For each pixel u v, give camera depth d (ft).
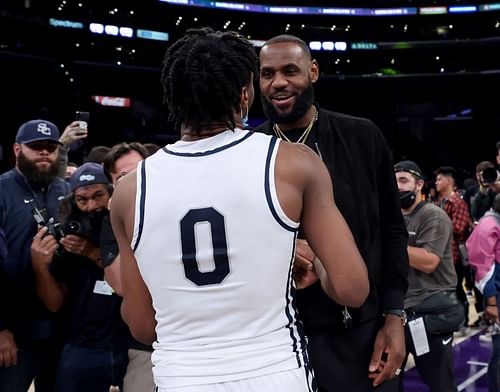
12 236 9.73
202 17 94.63
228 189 4.18
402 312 6.52
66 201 8.90
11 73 74.54
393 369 6.35
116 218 4.60
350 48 102.01
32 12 76.13
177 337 4.29
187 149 4.43
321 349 6.39
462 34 101.81
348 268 4.38
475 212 24.31
